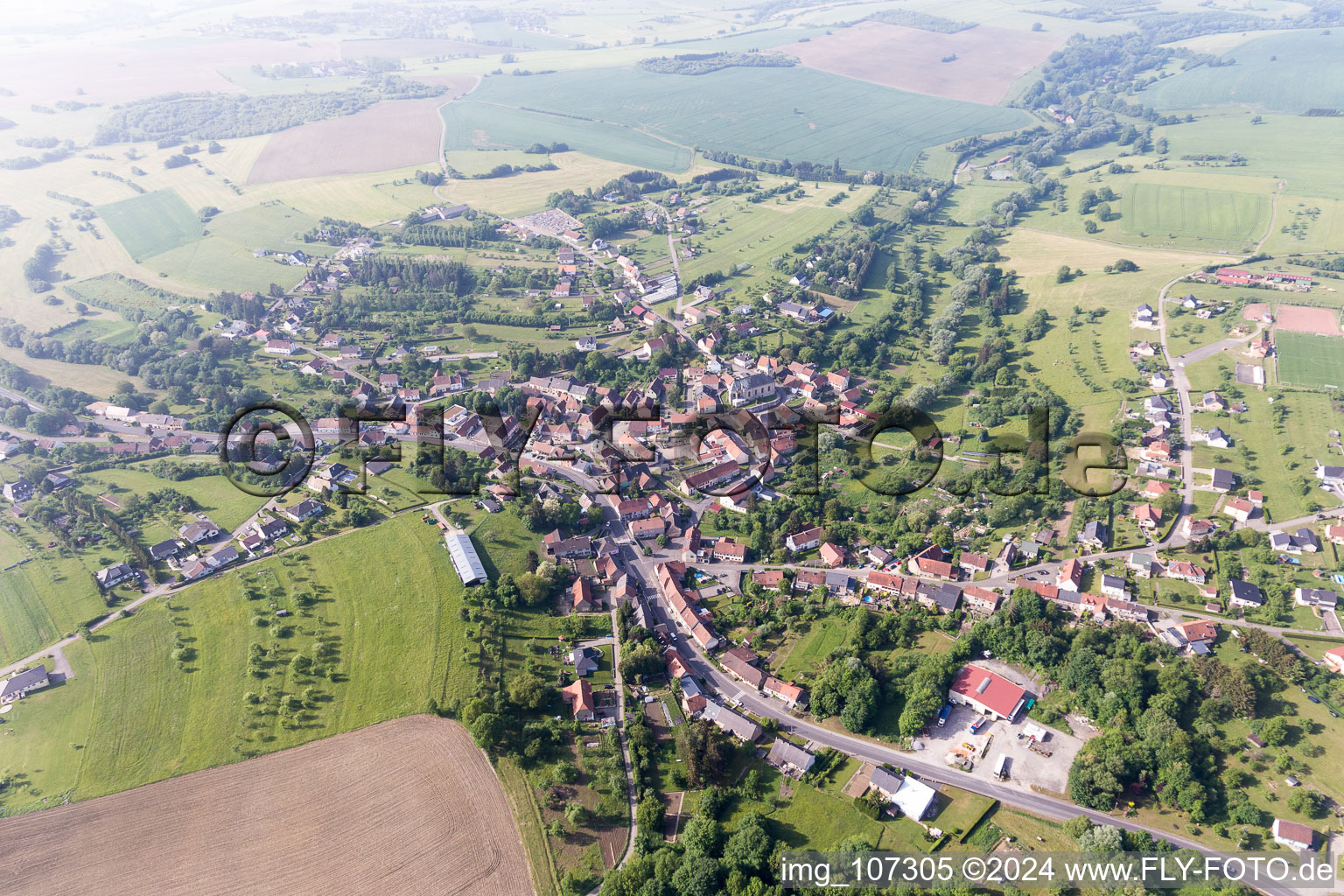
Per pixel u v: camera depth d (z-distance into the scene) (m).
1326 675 177.75
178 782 167.50
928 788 162.75
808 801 164.38
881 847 154.25
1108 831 150.12
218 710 183.25
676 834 159.12
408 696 185.88
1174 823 156.50
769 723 181.75
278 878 149.00
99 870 151.12
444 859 152.38
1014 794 164.62
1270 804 156.62
